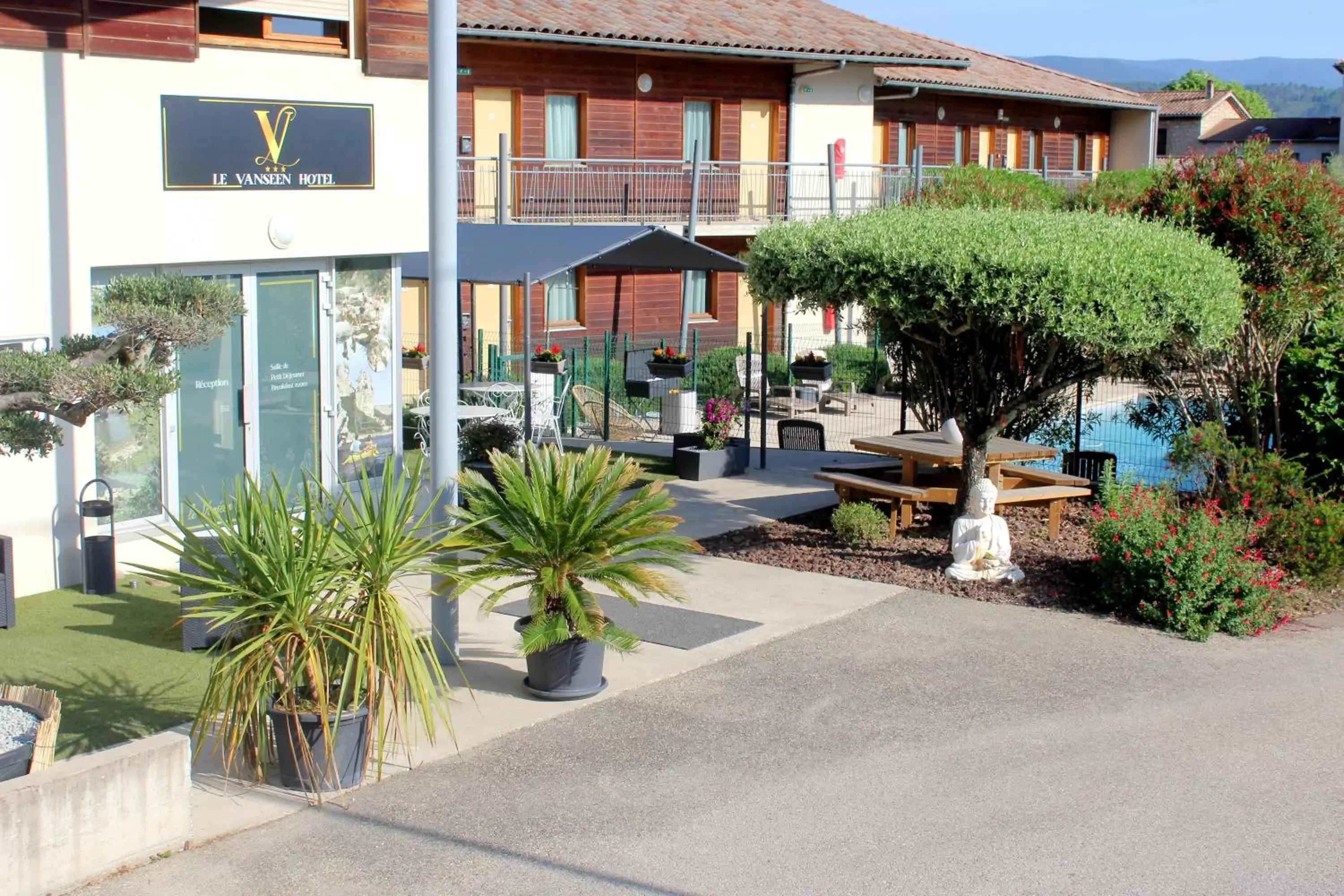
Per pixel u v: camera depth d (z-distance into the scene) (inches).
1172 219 547.8
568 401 834.2
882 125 1337.4
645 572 355.9
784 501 613.6
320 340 523.8
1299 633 430.0
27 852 241.1
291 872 257.9
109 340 297.4
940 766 314.0
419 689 290.2
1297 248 547.2
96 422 442.9
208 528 303.1
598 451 363.3
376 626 289.9
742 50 1061.1
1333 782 309.9
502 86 964.6
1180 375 588.7
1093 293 421.1
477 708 345.4
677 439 682.2
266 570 282.5
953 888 256.4
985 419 495.2
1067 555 508.7
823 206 1181.7
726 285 1142.3
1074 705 357.1
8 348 411.5
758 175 1148.5
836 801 294.0
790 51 1095.0
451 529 344.8
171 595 432.8
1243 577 423.8
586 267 1024.9
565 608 349.7
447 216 361.4
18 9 412.2
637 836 275.6
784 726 337.1
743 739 328.5
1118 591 444.1
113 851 254.5
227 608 292.5
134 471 457.7
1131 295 425.1
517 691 358.6
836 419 927.0
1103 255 430.9
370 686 287.6
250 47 479.2
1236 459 528.1
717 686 365.7
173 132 456.4
